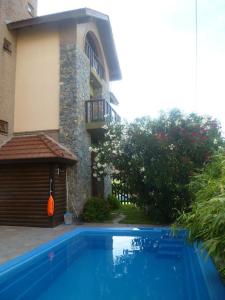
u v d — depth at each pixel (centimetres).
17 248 702
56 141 1198
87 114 1318
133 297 479
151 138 1059
